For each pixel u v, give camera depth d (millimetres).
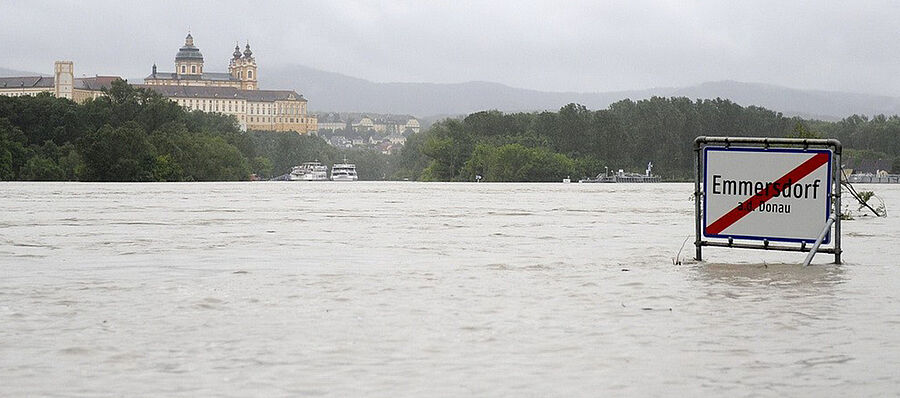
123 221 51500
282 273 25141
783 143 27875
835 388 12406
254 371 13336
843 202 89250
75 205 75000
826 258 29594
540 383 12656
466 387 12453
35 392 12203
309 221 52062
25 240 37344
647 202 89312
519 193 129875
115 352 14562
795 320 17328
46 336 15844
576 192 137875
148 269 26234
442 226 47562
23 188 143750
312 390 12312
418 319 17469
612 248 33562
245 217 56312
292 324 16969
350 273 25125
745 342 15281
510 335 15883
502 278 23922
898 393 12156
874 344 15086
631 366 13602
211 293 21078
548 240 37688
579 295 20703
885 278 23953
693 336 15781
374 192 132375
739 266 27031
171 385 12570
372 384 12609
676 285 22484
